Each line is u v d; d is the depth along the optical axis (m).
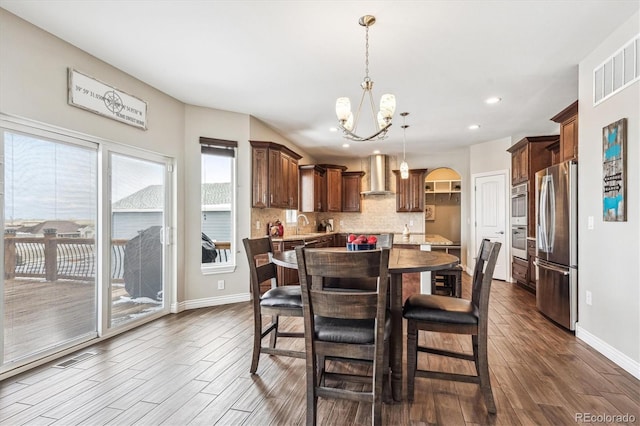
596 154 2.95
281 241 5.04
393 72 3.41
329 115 4.81
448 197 9.24
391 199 8.02
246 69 3.34
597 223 2.94
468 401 2.16
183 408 2.07
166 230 4.09
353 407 2.10
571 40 2.80
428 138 6.24
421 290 3.99
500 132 5.79
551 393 2.24
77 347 2.98
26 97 2.54
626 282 2.56
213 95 4.05
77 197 3.05
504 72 3.41
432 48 2.92
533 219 5.20
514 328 3.57
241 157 4.70
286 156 5.46
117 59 3.14
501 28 2.61
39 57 2.63
